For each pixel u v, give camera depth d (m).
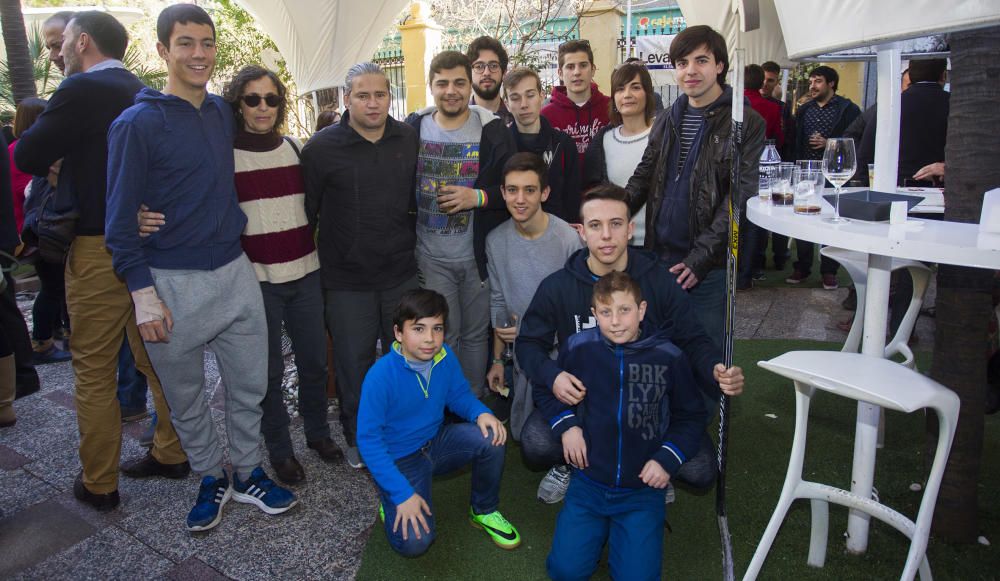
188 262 2.44
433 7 12.33
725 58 2.86
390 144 2.82
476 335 3.33
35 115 3.84
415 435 2.46
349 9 7.73
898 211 1.95
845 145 2.15
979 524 2.52
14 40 6.57
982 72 2.10
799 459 2.05
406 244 2.94
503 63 3.73
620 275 2.19
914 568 1.86
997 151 2.13
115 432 2.74
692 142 2.94
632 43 10.59
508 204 2.79
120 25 2.71
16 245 2.92
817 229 1.94
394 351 2.38
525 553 2.45
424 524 2.28
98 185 2.53
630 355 2.22
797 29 1.93
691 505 2.73
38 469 3.13
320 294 2.93
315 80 8.29
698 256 2.77
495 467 2.45
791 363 1.95
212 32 2.35
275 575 2.36
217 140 2.46
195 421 2.63
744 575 2.20
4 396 3.22
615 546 2.20
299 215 2.76
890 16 1.62
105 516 2.75
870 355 2.11
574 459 2.25
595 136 3.69
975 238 1.71
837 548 2.42
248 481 2.78
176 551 2.51
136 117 2.26
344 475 3.02
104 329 2.64
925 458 2.58
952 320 2.30
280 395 2.92
